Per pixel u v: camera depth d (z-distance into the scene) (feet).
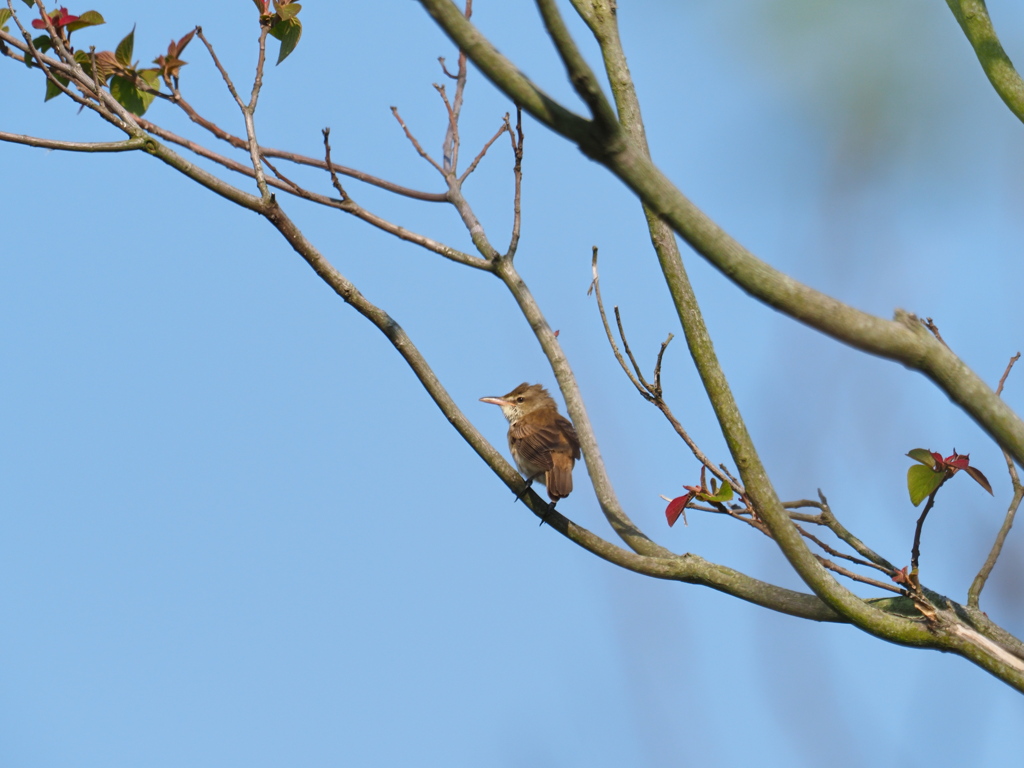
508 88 18.74
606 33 32.22
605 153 18.88
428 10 18.54
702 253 19.54
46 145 30.68
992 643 25.55
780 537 26.68
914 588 26.04
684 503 29.86
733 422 27.73
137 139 31.04
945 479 26.48
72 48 39.50
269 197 31.81
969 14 26.99
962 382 19.93
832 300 19.74
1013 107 25.55
